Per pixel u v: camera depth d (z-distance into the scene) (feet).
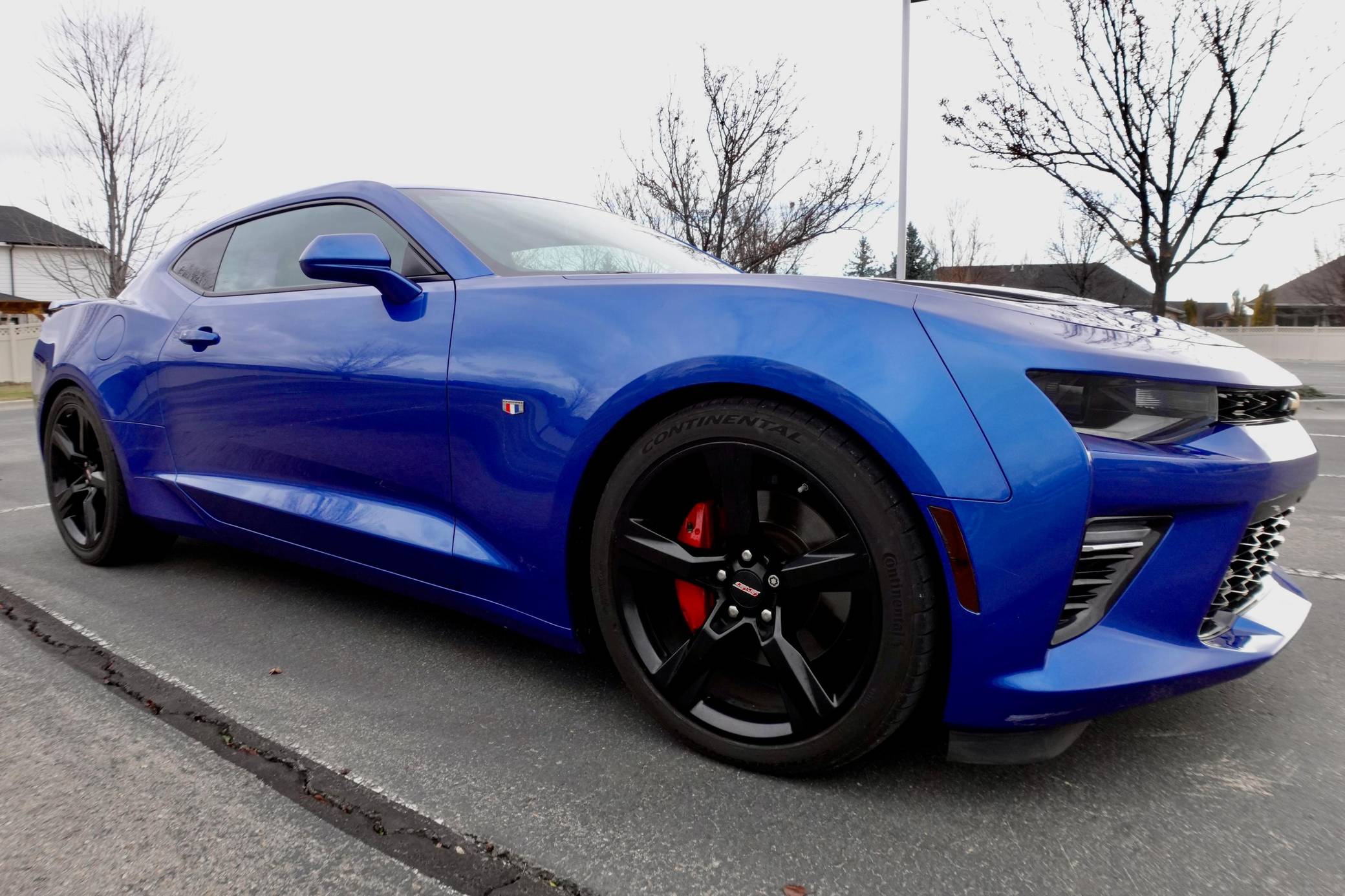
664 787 5.32
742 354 5.14
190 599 9.06
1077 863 4.57
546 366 5.98
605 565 5.81
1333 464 19.70
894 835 4.82
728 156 39.42
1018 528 4.57
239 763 5.58
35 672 7.10
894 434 4.68
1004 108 37.60
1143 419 4.84
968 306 5.05
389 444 6.93
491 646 7.73
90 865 4.49
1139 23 33.63
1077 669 4.75
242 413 8.19
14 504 14.85
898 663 4.78
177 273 9.84
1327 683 6.91
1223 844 4.73
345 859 4.56
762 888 4.36
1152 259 37.65
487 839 4.76
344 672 7.12
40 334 11.33
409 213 7.52
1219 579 5.04
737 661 5.71
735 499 5.24
